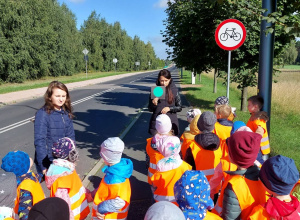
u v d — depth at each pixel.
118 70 73.12
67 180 2.50
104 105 14.34
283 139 7.09
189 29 10.52
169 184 2.59
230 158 2.18
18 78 30.25
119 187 2.41
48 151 3.30
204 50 10.96
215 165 3.04
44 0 39.16
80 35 56.06
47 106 3.33
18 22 28.84
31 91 21.25
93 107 13.65
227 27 5.18
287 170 1.77
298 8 3.71
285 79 30.16
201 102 14.14
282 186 1.78
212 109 11.98
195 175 1.97
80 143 7.41
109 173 2.45
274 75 10.79
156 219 1.49
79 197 2.58
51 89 3.31
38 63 34.22
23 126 9.78
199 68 11.85
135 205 3.93
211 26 9.97
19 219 2.22
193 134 3.46
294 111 11.23
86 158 6.17
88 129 9.01
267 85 4.17
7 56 27.94
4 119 11.13
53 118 3.32
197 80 34.00
